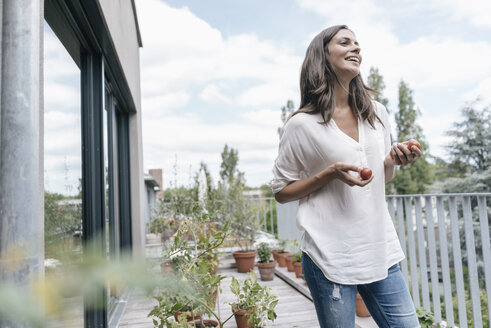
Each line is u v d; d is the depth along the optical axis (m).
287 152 1.40
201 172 5.36
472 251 2.28
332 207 1.32
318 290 1.32
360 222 1.31
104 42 2.67
